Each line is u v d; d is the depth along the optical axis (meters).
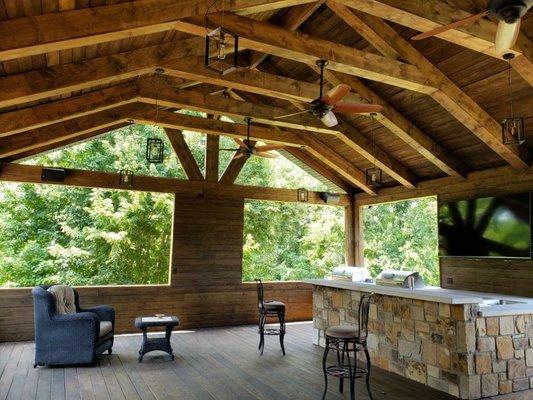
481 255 6.11
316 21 5.48
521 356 4.27
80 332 5.02
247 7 3.62
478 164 6.43
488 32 3.96
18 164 6.67
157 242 12.22
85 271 11.67
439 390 4.25
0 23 3.04
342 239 13.80
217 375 4.71
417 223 13.62
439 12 3.85
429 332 4.42
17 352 5.71
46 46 3.20
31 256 11.26
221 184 8.11
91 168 11.79
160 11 3.48
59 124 5.96
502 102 5.20
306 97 5.36
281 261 13.90
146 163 12.50
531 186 5.63
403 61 4.96
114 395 4.02
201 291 7.71
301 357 5.54
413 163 7.30
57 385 4.30
